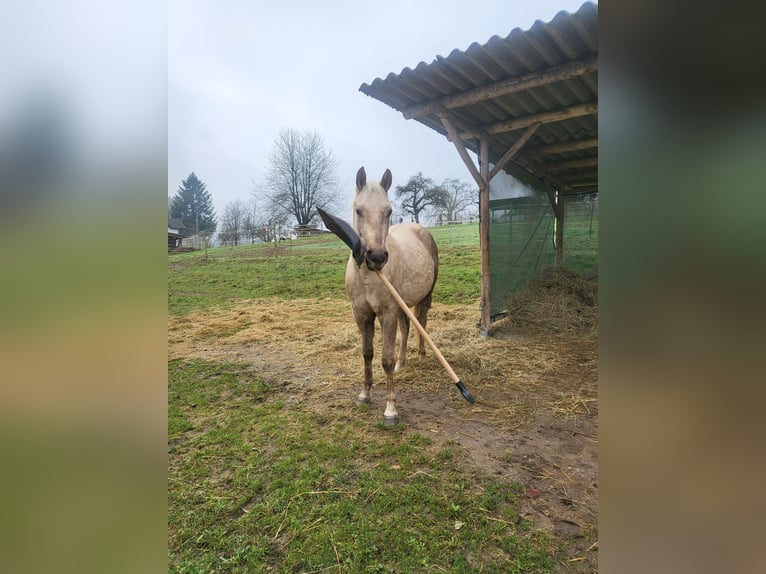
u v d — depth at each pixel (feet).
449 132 12.66
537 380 10.14
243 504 5.49
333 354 13.12
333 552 4.57
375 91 11.57
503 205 16.25
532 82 10.31
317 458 6.61
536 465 6.26
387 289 7.73
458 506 5.25
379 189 7.43
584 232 22.49
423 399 9.07
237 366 12.21
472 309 19.49
